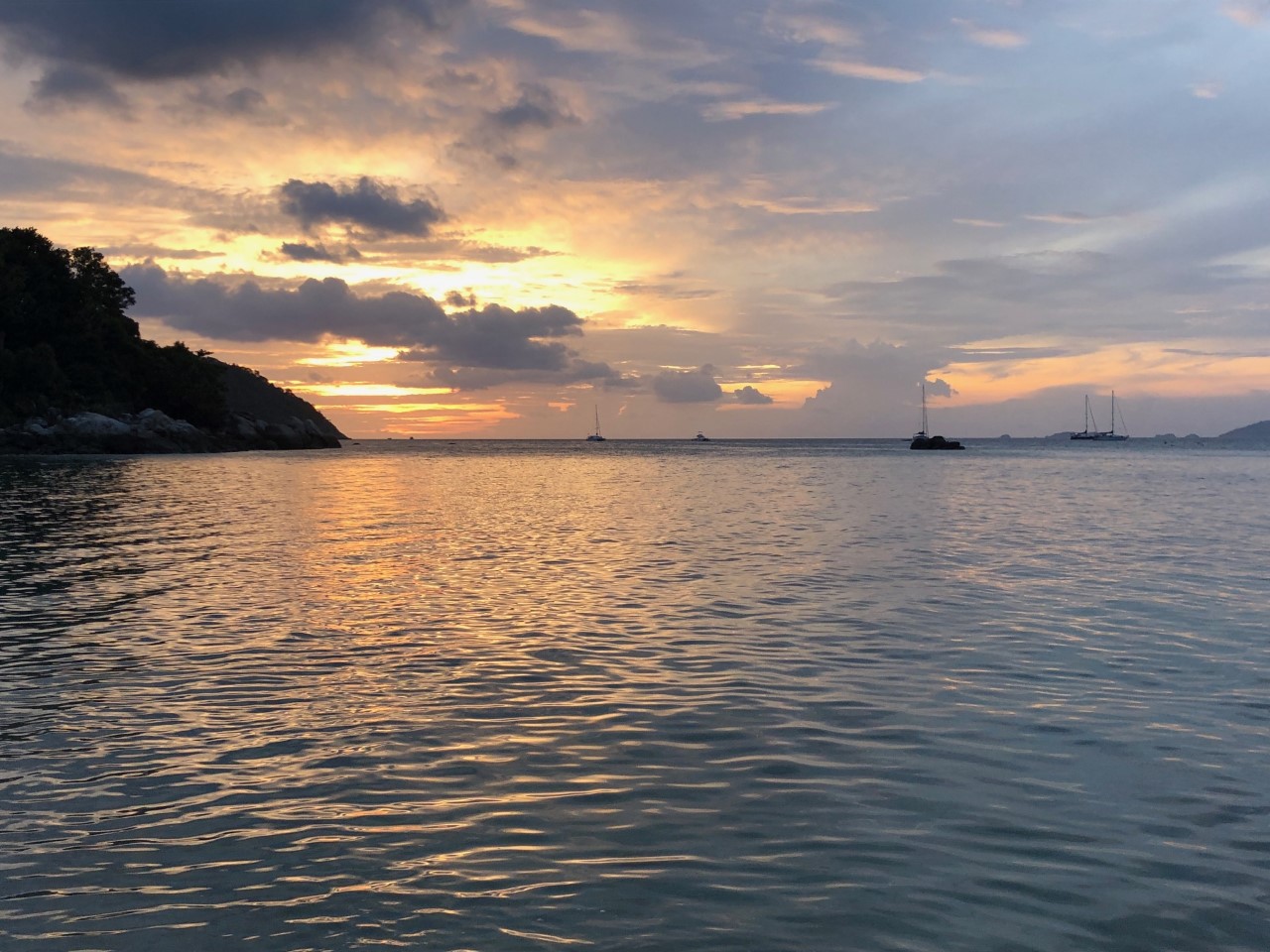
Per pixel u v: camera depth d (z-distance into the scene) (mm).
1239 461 130875
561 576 23047
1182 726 11086
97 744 10492
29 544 29062
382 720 11375
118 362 140625
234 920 6695
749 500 51719
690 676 13414
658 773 9586
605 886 7164
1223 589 20922
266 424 171750
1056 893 7047
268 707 11891
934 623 17172
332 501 49812
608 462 128250
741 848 7812
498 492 59250
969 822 8328
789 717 11484
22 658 14414
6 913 6809
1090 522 37844
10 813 8578
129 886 7215
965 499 52219
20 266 131750
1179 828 8203
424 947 6320
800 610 18516
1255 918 6699
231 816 8508
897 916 6711
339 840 7988
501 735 10789
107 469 83500
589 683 13047
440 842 7953
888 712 11656
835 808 8633
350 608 18703
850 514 42094
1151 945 6355
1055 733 10828
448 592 20688
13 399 123562
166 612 18219
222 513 41469
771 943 6359
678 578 22734
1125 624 17047
